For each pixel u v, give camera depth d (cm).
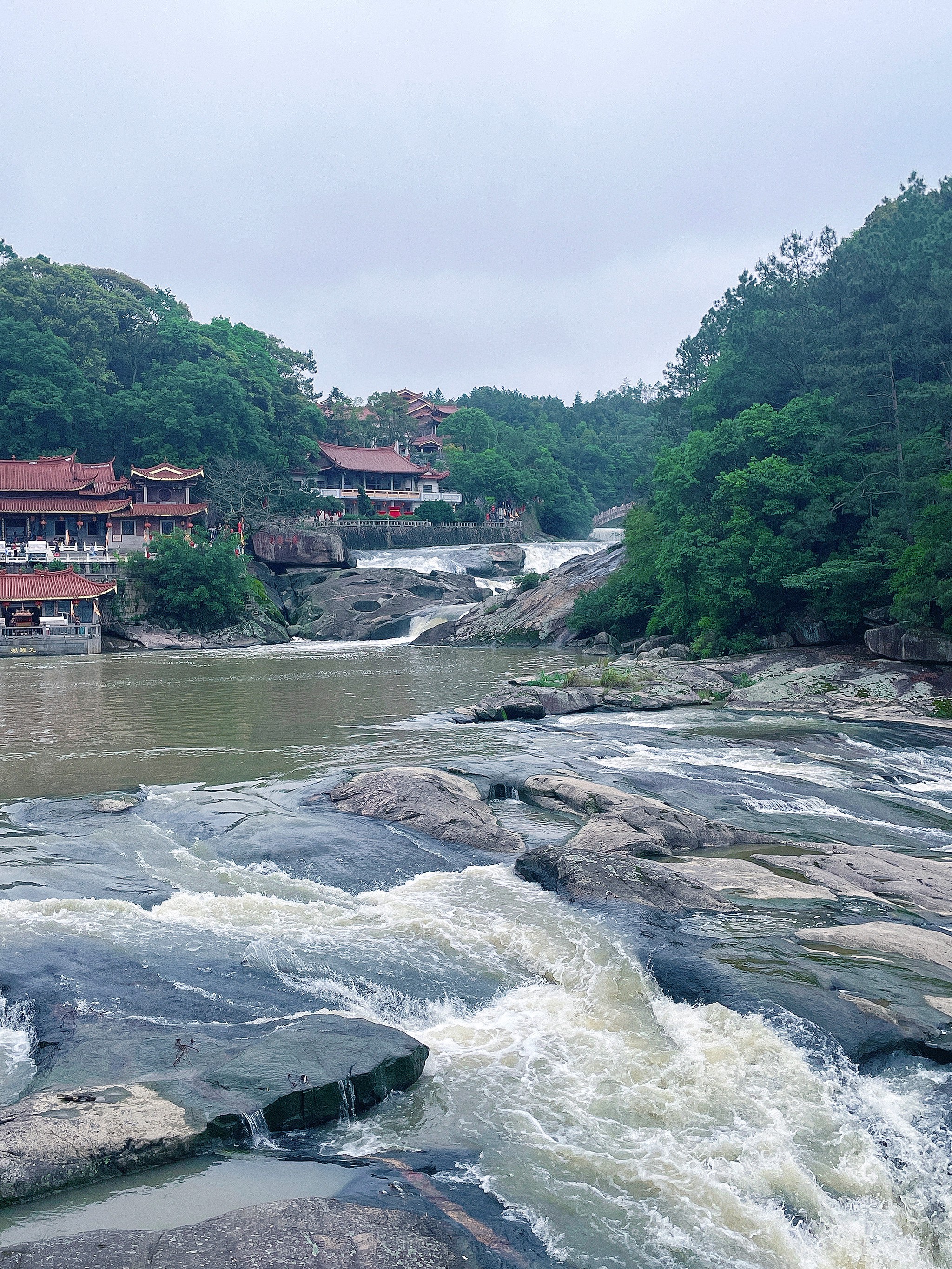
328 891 1728
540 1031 1264
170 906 1611
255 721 3531
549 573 7900
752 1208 912
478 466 13025
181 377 10394
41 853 1859
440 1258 781
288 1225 797
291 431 12381
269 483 10706
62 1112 962
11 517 8556
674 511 5731
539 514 14275
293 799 2288
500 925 1584
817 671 4216
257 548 9112
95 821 2077
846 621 4669
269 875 1791
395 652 6781
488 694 4359
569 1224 878
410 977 1391
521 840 2033
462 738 3144
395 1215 833
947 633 4128
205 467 10144
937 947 1451
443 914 1630
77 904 1586
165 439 10256
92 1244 773
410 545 11306
